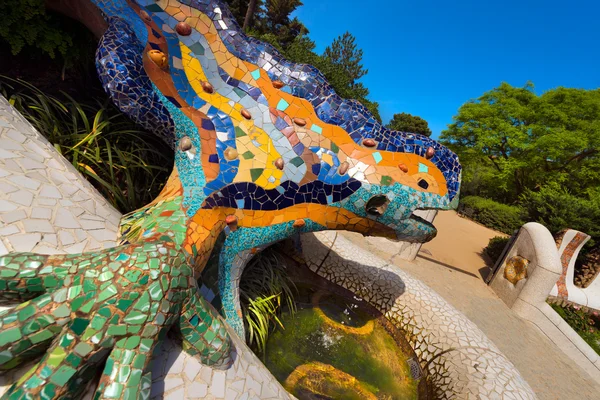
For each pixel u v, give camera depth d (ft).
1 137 5.37
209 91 7.16
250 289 9.05
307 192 7.30
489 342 10.05
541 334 18.28
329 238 13.42
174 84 6.88
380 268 12.64
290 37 63.00
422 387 9.27
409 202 7.61
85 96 10.10
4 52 8.71
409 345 10.46
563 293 23.49
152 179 8.90
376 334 10.64
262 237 7.22
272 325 9.37
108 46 6.81
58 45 8.66
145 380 3.81
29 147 5.82
